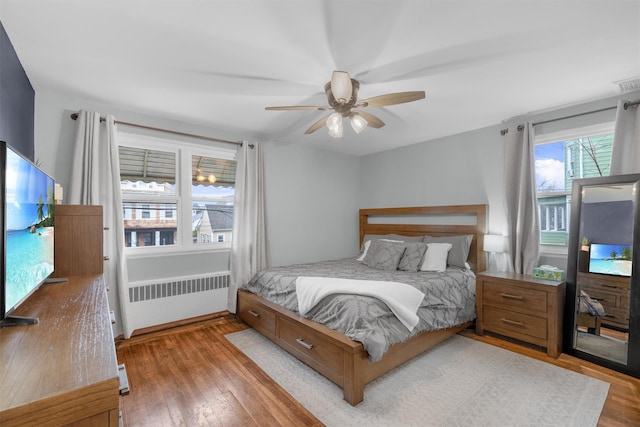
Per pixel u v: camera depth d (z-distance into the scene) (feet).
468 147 12.39
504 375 7.52
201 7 5.12
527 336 8.99
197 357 8.54
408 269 11.18
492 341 9.61
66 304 4.12
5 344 2.75
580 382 7.18
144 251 10.59
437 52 6.55
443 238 12.23
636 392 6.75
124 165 10.44
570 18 5.45
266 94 8.80
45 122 8.61
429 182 13.79
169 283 10.94
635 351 7.45
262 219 12.87
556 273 9.08
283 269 11.69
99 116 9.27
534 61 6.97
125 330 9.52
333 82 6.16
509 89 8.49
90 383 2.08
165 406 6.31
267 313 9.57
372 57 6.73
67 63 7.02
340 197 16.39
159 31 5.81
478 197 12.07
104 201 9.34
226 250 12.45
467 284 10.43
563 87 8.36
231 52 6.54
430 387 7.01
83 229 6.46
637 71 7.46
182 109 9.98
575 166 10.10
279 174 13.94
